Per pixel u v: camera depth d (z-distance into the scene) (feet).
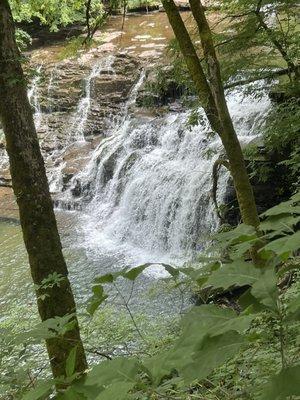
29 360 17.93
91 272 37.83
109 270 38.37
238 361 8.25
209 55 17.37
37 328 4.76
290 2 28.22
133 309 26.84
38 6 29.19
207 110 18.22
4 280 36.58
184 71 27.53
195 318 3.50
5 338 7.13
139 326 23.20
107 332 21.06
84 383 3.54
